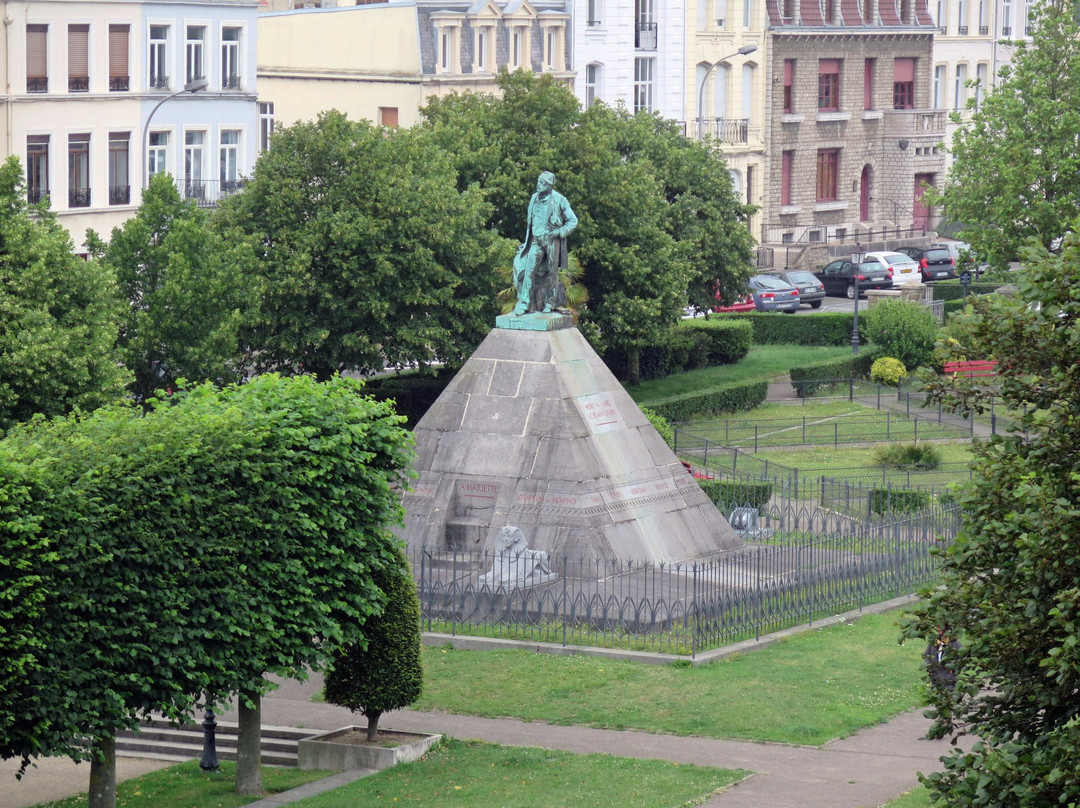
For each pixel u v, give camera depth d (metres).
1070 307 22.66
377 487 31.58
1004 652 21.78
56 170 74.00
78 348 44.78
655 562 42.59
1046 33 71.56
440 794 28.86
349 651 31.38
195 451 28.38
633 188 63.28
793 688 34.59
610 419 44.44
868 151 122.12
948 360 24.42
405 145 58.41
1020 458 22.80
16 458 26.77
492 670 35.97
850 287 96.06
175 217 53.47
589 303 64.00
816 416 66.75
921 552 43.47
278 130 57.81
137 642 27.50
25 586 25.67
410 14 92.31
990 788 20.84
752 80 112.81
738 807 27.77
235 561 29.08
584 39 100.44
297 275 55.47
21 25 71.56
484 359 44.91
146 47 77.31
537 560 41.00
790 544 45.25
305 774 31.14
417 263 56.34
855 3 119.00
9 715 25.75
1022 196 70.94
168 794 29.81
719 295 75.81
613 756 30.72
